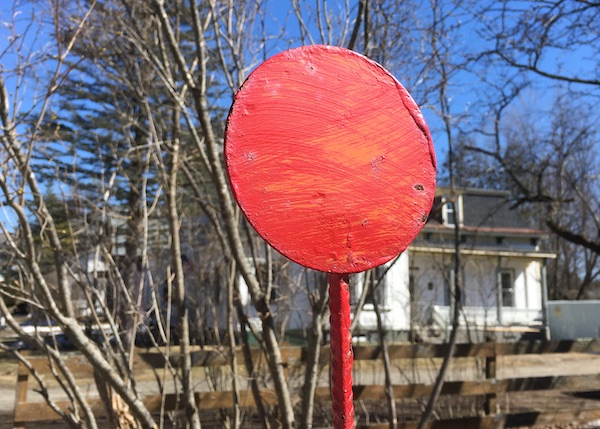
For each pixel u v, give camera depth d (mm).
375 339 12602
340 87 1569
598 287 31281
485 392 6066
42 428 6074
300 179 1508
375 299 5164
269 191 1489
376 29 4516
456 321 5336
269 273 3934
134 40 4273
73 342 3156
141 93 4590
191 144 5629
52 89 3432
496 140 6633
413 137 1583
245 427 5516
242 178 1479
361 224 1521
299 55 1566
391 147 1567
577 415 6160
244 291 9820
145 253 4258
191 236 7246
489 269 18281
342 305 1556
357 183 1534
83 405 3551
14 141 3188
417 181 1565
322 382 6172
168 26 3531
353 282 6125
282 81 1543
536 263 21250
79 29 3723
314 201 1507
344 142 1544
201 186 5680
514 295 20844
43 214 3287
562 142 8117
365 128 1561
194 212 7496
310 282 6617
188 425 3852
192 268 6926
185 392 3855
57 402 4707
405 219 1546
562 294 29203
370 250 1519
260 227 1470
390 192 1547
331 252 1499
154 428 3309
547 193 7414
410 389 5812
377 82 1589
